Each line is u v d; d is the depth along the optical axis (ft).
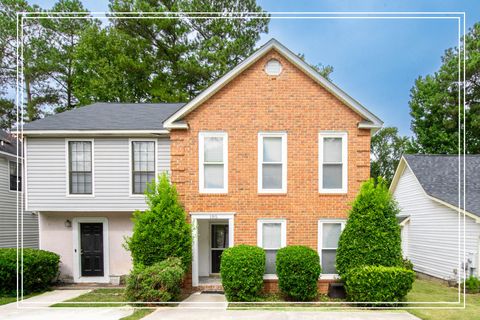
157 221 30.22
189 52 72.02
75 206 37.42
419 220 49.42
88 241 39.11
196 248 32.53
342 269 29.01
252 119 32.96
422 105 85.05
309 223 32.35
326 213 32.37
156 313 25.03
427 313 24.88
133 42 66.85
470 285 34.94
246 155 32.86
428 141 83.56
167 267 28.02
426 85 84.28
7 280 32.42
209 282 34.14
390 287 26.35
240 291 28.17
